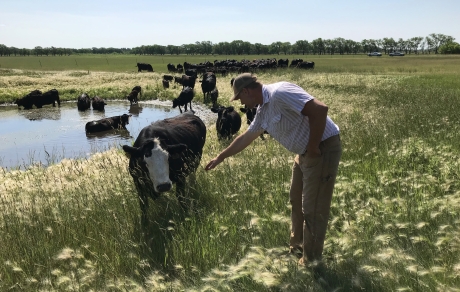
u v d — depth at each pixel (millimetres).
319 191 3938
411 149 7316
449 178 6000
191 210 5414
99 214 5520
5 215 5594
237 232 4715
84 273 3980
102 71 51250
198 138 7484
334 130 3869
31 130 17531
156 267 4340
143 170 5680
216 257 4285
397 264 3527
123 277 4121
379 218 4641
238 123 12672
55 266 4473
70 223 5250
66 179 8023
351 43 181125
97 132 16750
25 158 12898
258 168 6992
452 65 50469
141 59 103188
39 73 45844
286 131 3852
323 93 21391
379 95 19000
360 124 10648
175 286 3654
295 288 3316
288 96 3660
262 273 3312
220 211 5656
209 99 24297
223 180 6535
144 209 5773
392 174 6465
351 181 6215
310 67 47750
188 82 28609
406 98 16984
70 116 21203
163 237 5031
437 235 4137
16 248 4707
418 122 10375
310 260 4016
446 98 15320
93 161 9938
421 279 3342
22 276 4262
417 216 4633
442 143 7891
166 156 5523
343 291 3461
